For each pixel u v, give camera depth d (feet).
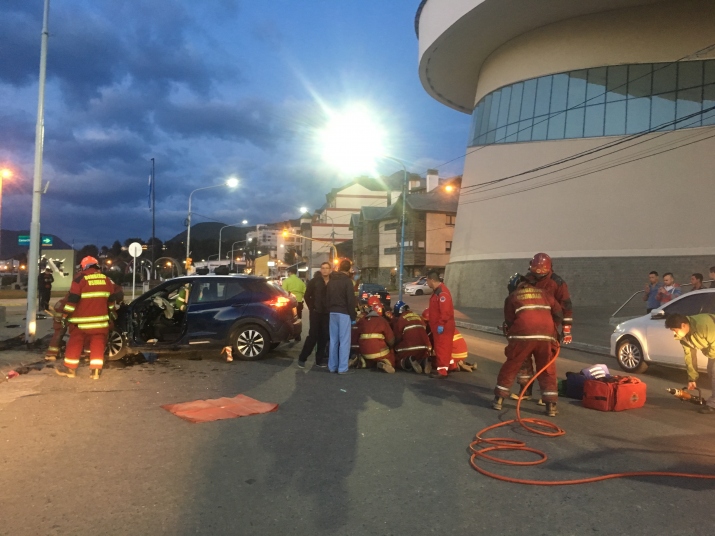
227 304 32.78
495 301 92.32
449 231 183.73
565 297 22.25
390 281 194.39
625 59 80.48
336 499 13.52
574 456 16.96
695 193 74.33
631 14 80.12
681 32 76.89
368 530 11.96
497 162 94.27
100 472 15.06
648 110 78.28
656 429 20.15
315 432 18.93
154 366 31.27
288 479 14.74
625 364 34.12
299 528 12.03
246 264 196.85
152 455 16.46
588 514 12.87
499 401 22.34
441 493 13.97
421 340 30.27
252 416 20.86
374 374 29.76
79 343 27.30
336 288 29.68
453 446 17.70
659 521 12.53
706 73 74.90
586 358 40.60
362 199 288.30
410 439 18.34
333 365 30.14
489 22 85.97
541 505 13.34
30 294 37.06
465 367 31.63
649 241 77.15
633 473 15.37
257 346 33.19
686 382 30.96
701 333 22.85
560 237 84.48
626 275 78.07
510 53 92.84
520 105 90.99
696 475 15.26
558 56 86.12
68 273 82.79
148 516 12.47
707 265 72.64
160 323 33.58
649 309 48.73
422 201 185.26
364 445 17.63
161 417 20.57
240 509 12.91
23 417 20.34
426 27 96.58
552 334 21.62
